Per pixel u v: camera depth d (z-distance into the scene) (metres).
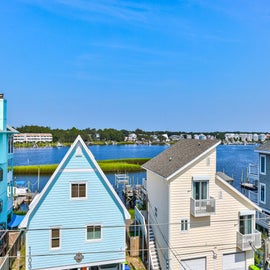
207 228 21.75
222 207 22.03
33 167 78.62
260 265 21.70
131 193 46.62
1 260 18.75
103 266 19.66
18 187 51.41
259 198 33.50
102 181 19.14
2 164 25.77
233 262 22.30
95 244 18.94
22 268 20.92
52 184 18.25
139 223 26.73
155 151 180.88
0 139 25.77
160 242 22.84
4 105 26.44
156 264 22.88
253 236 21.81
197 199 21.56
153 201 25.11
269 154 31.75
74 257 18.50
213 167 21.95
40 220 18.00
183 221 21.33
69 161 18.56
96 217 19.00
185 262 21.36
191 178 21.48
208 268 21.70
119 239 19.44
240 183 57.69
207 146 21.89
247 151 179.38
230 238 22.14
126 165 84.81
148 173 27.03
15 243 22.39
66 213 18.48
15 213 36.19
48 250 18.08
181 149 25.70
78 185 18.72
